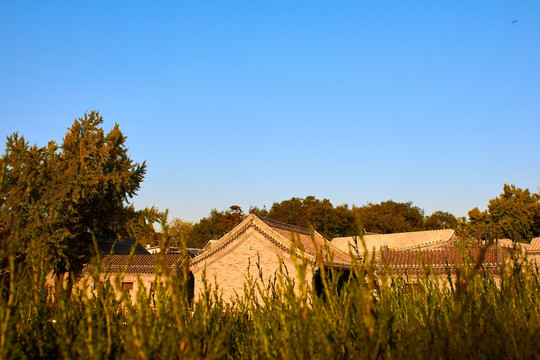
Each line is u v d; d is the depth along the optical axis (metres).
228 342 5.30
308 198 75.94
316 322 3.37
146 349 2.90
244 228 28.48
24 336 3.76
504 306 4.13
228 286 28.14
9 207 28.34
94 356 3.10
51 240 27.77
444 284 5.20
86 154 31.02
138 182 34.66
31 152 29.42
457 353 3.13
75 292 4.10
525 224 47.84
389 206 83.94
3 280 3.10
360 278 3.37
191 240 76.50
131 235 33.47
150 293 3.85
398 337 3.91
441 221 84.94
